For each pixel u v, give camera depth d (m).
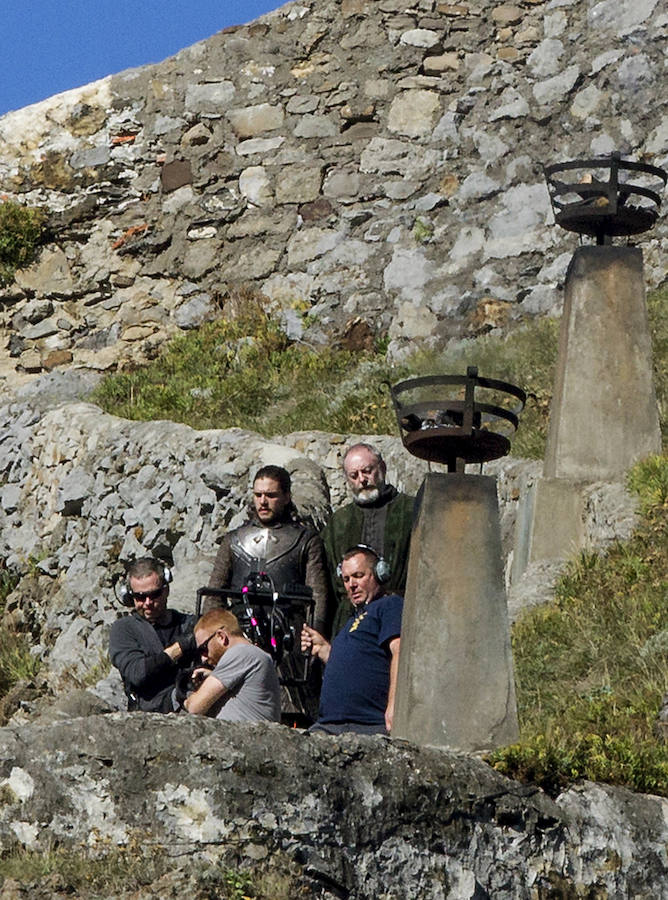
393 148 49.75
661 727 22.08
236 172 51.16
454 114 49.41
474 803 19.19
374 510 25.09
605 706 23.28
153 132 52.16
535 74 48.78
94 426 41.72
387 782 18.80
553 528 30.44
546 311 46.47
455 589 21.27
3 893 17.33
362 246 49.31
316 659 23.88
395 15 50.41
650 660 24.61
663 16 47.44
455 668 21.05
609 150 47.34
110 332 51.47
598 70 48.00
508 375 40.19
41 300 52.12
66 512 41.22
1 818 18.20
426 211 48.94
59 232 52.38
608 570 28.02
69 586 40.00
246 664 20.59
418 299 48.00
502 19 49.59
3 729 18.75
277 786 18.28
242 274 50.50
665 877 19.95
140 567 24.66
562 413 31.14
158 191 51.84
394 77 50.16
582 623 26.45
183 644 24.20
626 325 31.25
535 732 21.72
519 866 19.16
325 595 25.03
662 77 47.22
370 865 18.41
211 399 45.62
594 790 20.09
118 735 18.41
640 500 29.39
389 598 21.58
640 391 31.08
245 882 17.70
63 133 52.72
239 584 25.14
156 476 38.62
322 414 42.25
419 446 21.91
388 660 21.33
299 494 33.97
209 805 18.06
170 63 52.38
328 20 51.06
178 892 17.48
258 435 37.81
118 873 17.70
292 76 51.19
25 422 45.22
